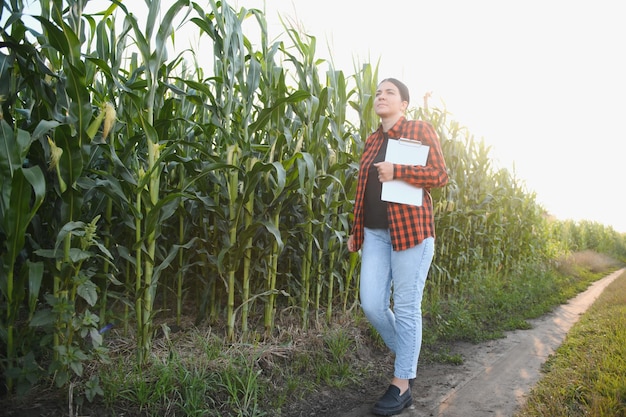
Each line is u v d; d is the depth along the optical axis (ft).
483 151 19.72
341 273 12.66
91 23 7.88
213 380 7.32
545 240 31.50
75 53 6.17
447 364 10.46
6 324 6.02
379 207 7.74
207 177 9.09
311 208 10.52
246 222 9.17
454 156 17.08
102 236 8.05
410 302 7.51
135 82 8.13
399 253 7.45
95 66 7.95
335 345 9.72
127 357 7.76
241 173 8.82
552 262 30.83
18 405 6.06
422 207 7.57
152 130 7.35
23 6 6.72
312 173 8.16
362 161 8.31
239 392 7.43
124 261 9.27
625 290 18.97
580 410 7.04
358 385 8.74
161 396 6.74
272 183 9.82
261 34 9.68
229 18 8.30
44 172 6.64
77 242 6.86
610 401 6.94
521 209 25.86
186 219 10.02
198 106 10.72
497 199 20.86
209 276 10.04
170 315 11.06
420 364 10.37
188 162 8.41
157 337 9.04
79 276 6.28
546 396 7.77
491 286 18.12
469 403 8.01
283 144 9.58
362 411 7.66
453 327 13.02
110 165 7.57
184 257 10.33
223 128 8.55
